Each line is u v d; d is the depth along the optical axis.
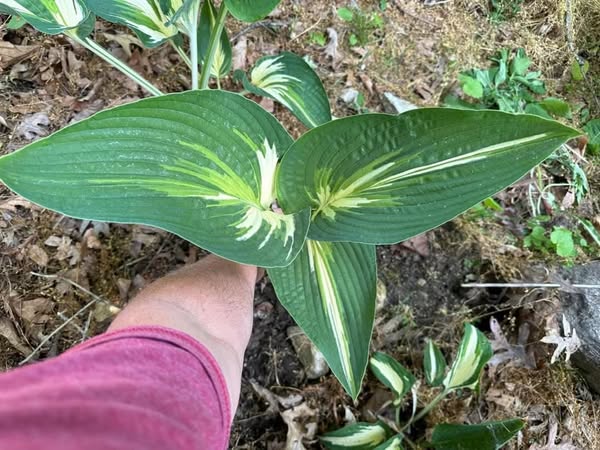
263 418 0.60
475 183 0.38
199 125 0.36
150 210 0.32
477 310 0.68
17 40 0.66
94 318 0.59
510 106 0.78
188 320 0.37
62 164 0.30
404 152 0.39
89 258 0.60
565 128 0.34
